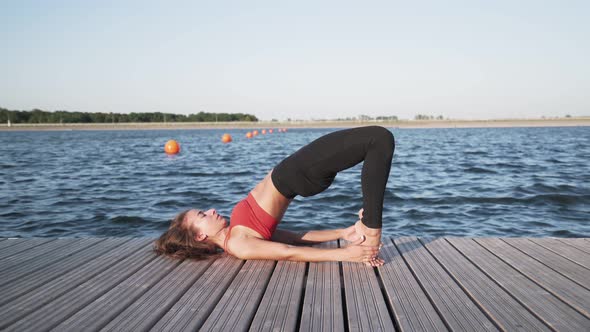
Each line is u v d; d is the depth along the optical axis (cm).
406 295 258
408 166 1337
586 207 718
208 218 329
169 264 318
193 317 228
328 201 779
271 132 6425
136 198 825
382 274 294
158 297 256
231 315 230
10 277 294
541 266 305
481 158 1606
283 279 283
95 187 965
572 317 224
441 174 1134
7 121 10188
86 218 666
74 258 336
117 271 304
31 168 1377
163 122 11494
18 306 245
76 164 1514
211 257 330
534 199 778
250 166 1423
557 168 1231
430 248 354
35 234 580
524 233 570
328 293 260
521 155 1733
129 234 580
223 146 2731
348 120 11381
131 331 213
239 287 270
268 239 324
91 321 225
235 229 319
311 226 611
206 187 956
